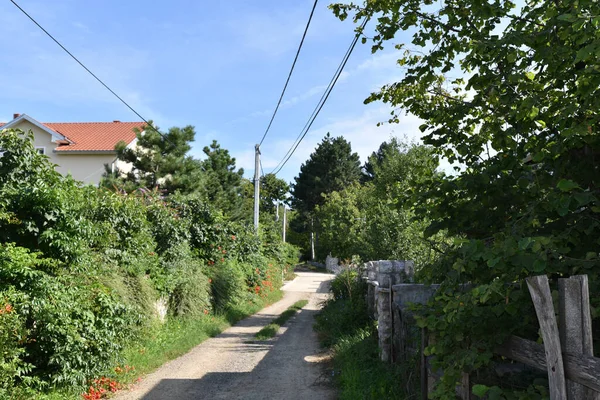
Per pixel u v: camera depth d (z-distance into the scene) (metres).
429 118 5.43
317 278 37.28
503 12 4.42
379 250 12.32
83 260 7.29
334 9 5.46
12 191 6.65
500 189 3.95
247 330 13.40
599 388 2.05
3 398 4.96
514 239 2.97
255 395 7.03
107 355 6.91
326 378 7.80
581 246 3.40
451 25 4.77
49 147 29.28
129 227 10.47
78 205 7.41
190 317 12.41
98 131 32.38
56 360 6.09
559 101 3.90
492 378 3.76
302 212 59.25
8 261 5.73
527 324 3.18
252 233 22.80
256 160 24.61
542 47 3.98
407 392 5.76
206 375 8.25
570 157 3.90
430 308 3.86
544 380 2.77
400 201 4.71
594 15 3.26
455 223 4.21
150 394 7.13
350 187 50.53
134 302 9.06
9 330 5.18
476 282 3.57
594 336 3.01
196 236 15.33
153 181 21.38
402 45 5.61
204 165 36.34
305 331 12.97
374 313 9.91
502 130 4.26
